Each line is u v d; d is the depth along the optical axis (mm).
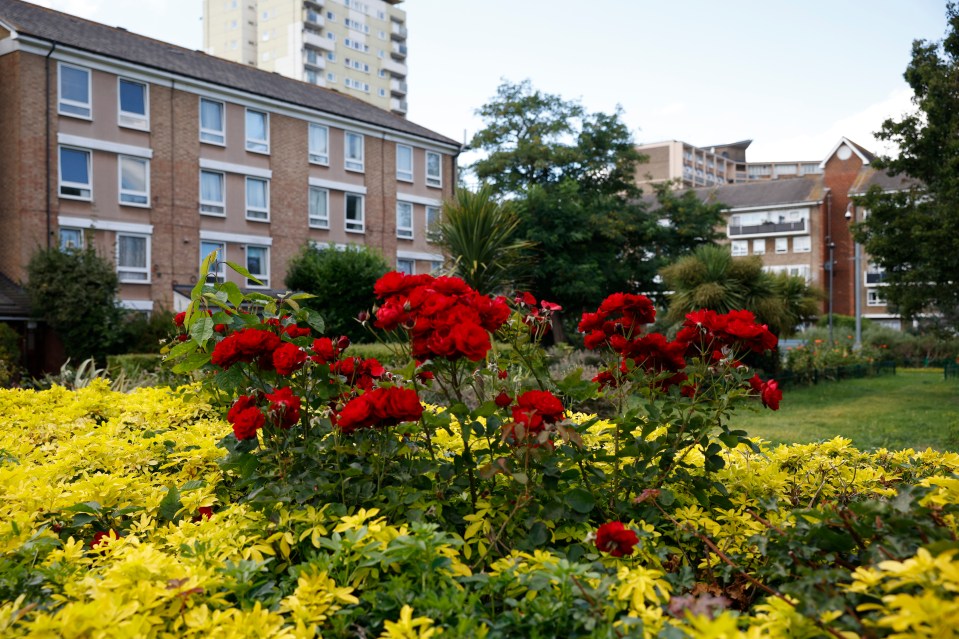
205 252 21578
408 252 27641
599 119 28359
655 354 2543
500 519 2230
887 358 27422
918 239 15078
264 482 2289
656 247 28578
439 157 29109
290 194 23781
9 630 1486
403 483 2240
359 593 1814
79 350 16703
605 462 2527
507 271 8672
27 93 17703
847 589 1436
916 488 1707
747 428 9352
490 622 1550
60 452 3102
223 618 1504
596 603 1527
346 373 2566
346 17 68812
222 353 2328
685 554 2146
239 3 68000
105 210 19125
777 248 50344
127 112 19672
